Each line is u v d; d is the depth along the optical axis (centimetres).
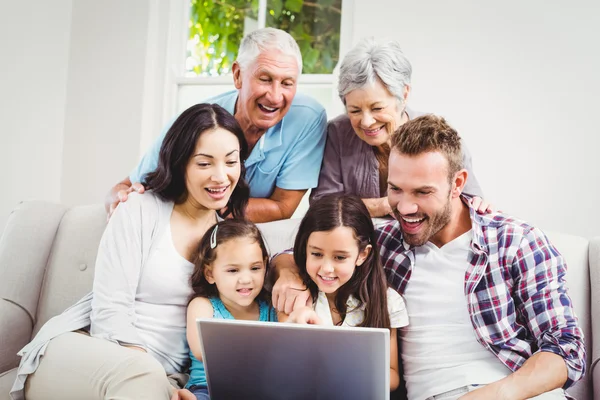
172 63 266
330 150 201
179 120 156
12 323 174
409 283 154
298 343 118
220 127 154
